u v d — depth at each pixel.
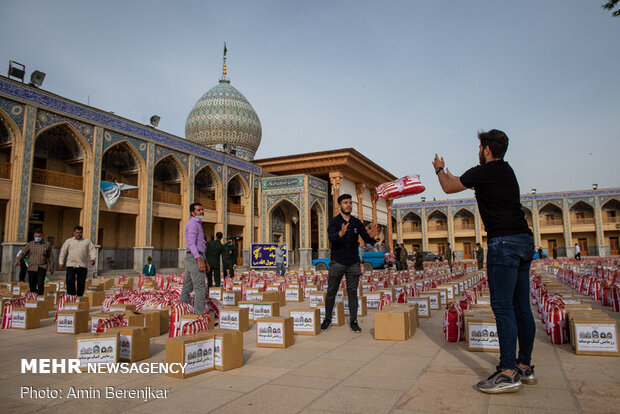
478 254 19.23
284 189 27.38
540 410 2.54
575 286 10.74
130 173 20.17
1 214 16.36
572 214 42.06
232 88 31.19
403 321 4.79
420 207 46.69
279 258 17.89
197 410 2.68
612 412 2.49
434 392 2.91
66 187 16.88
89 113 17.41
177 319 5.01
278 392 2.99
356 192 32.81
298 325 5.32
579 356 3.93
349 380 3.24
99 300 8.75
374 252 21.00
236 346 3.72
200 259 5.55
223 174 24.89
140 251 19.44
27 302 6.89
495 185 3.17
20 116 15.05
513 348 2.94
